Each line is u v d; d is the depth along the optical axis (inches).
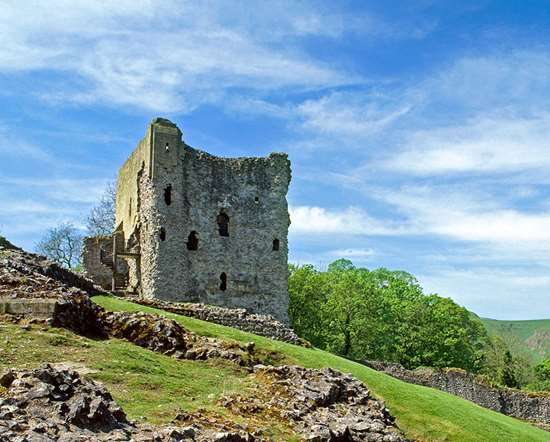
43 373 541.0
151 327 923.4
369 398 854.5
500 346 4151.1
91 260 2313.0
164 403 649.6
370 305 2851.9
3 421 461.7
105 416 522.0
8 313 836.0
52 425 478.0
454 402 1393.9
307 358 1250.0
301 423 679.1
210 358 900.0
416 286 3474.4
